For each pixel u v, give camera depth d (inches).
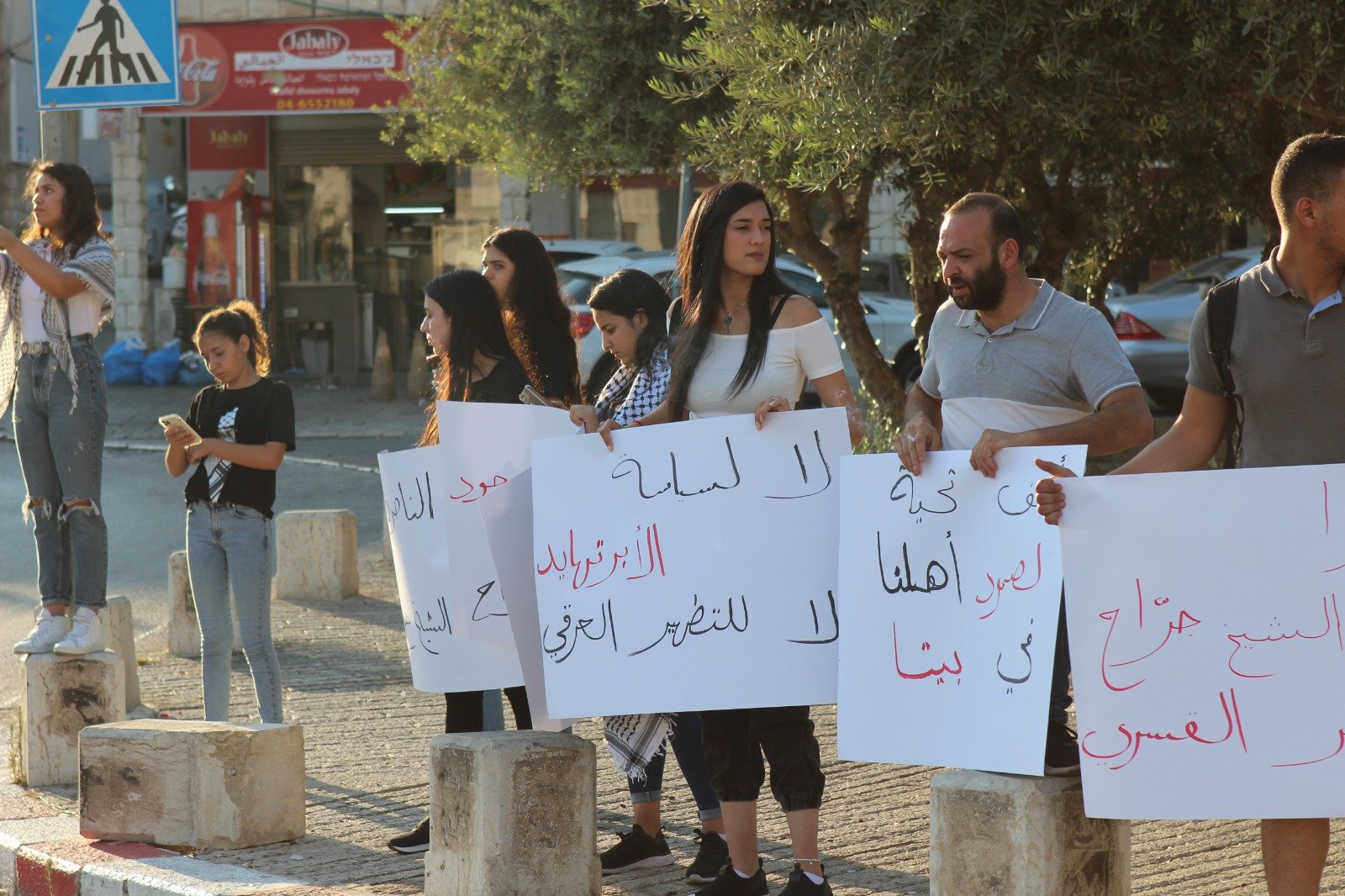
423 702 432.5
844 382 250.1
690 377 251.3
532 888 255.9
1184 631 197.3
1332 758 192.7
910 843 294.0
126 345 1302.9
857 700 217.9
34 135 1471.5
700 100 568.7
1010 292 227.8
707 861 276.8
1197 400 216.7
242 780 303.3
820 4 390.6
